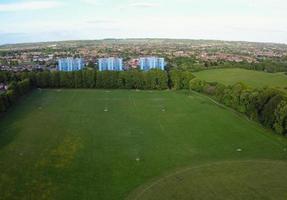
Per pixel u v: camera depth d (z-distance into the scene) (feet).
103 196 290.35
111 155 383.24
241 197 294.05
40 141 429.79
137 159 370.94
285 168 349.82
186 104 642.22
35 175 329.93
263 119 489.67
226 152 393.09
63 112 580.30
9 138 440.86
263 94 507.71
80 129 481.87
